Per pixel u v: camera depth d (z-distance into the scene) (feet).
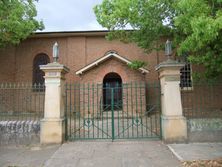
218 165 19.72
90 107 54.29
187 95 47.14
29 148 27.04
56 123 28.14
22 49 62.90
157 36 37.81
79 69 59.88
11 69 62.34
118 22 36.78
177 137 27.66
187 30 24.76
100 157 22.97
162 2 33.27
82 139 30.19
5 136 28.45
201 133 27.94
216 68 29.45
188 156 22.52
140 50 61.05
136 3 33.60
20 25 44.91
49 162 21.85
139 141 29.04
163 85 29.04
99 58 56.80
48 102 28.66
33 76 62.28
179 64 28.30
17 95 47.03
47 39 62.75
